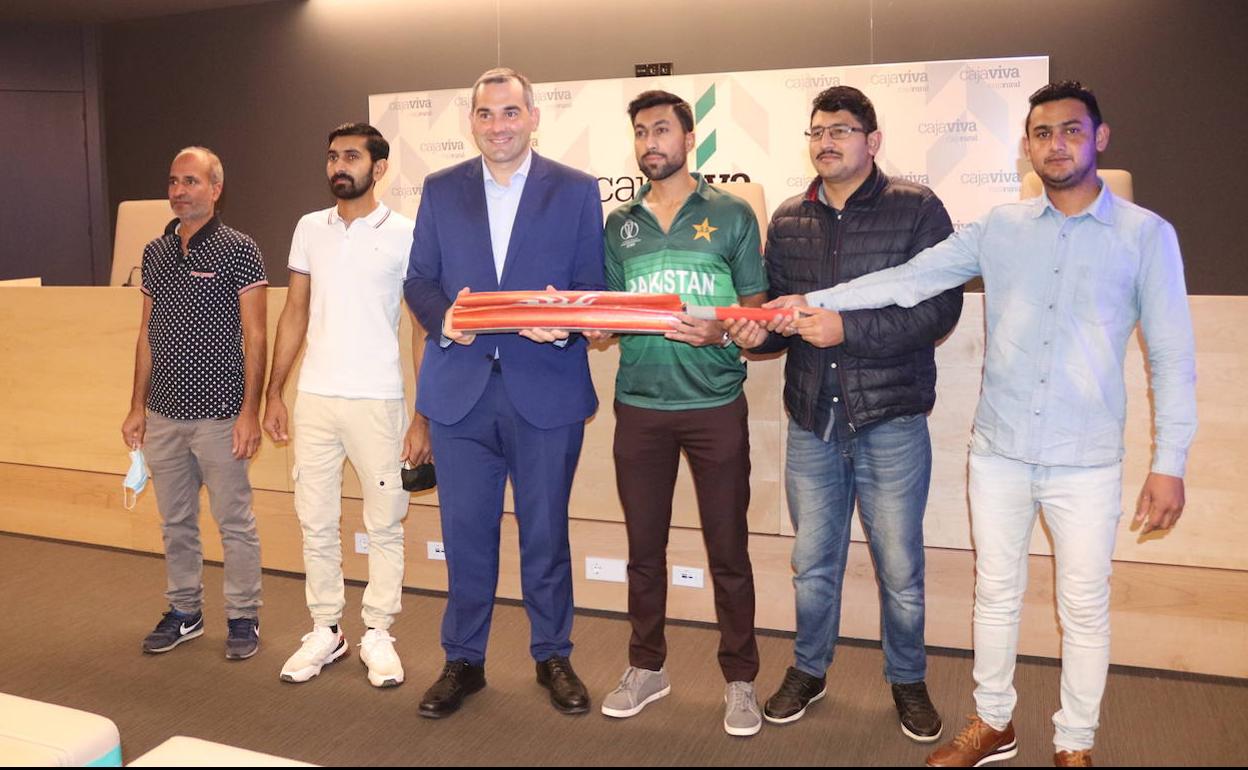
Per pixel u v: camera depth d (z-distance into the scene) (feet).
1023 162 17.53
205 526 13.32
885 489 8.23
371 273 9.43
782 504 10.43
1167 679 9.29
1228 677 9.27
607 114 19.39
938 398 9.77
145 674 9.79
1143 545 9.34
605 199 19.61
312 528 9.78
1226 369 8.89
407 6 21.30
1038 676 9.40
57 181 24.20
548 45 20.42
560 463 8.69
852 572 10.32
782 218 8.48
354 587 12.28
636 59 19.88
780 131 18.65
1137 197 17.58
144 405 10.69
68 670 9.90
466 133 20.52
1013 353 7.34
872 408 8.06
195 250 9.91
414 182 21.03
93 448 13.56
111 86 23.84
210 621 11.27
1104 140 7.09
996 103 17.65
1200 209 17.31
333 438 9.68
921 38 18.26
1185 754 7.92
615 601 11.23
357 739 8.38
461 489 8.86
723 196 8.34
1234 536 9.06
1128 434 9.25
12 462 14.17
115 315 13.03
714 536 8.47
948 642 10.08
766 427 10.36
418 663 9.98
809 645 8.73
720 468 8.34
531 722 8.66
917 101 17.94
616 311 7.64
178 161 9.92
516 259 8.50
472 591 9.05
